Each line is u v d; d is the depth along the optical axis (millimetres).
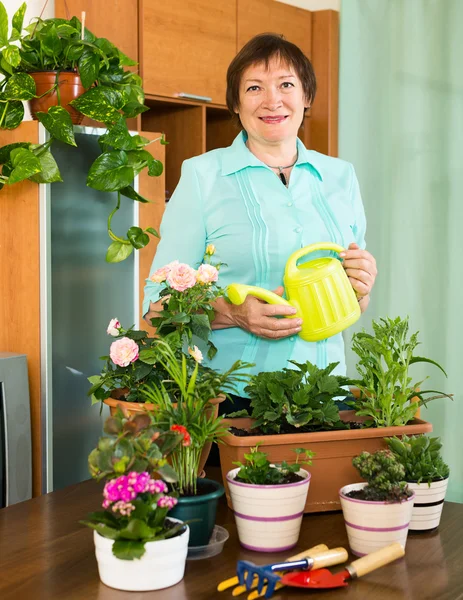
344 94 3521
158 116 3896
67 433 2725
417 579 1090
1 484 2471
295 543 1202
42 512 1367
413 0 3379
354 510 1160
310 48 4344
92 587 1067
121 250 2816
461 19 3311
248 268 1814
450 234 3369
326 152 4348
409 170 3432
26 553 1184
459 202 3340
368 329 3473
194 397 1312
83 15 2688
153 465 1076
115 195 2850
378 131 3473
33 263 2645
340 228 1870
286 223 1814
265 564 1138
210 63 3740
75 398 2748
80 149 2730
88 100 2650
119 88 2771
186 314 1522
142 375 1463
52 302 2660
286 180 1873
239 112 1837
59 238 2674
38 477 2670
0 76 2916
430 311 3387
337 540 1225
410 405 1411
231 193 1838
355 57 3490
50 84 2658
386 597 1033
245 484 1172
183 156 3834
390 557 1104
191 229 1849
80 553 1184
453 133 3357
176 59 3564
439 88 3357
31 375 2674
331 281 1577
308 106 1871
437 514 1270
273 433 1361
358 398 1536
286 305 1538
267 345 1761
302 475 1230
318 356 1797
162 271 1481
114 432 1112
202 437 1216
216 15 3736
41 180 2568
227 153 1874
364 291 1645
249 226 1812
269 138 1797
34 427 2674
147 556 1045
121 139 2707
